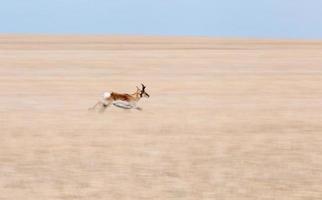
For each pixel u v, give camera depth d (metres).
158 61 197.50
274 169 48.56
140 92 82.81
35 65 174.25
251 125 72.00
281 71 166.75
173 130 67.38
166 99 100.19
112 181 44.12
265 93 111.62
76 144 58.28
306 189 42.56
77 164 49.62
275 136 64.31
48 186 42.66
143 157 52.69
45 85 121.75
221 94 109.25
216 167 49.03
